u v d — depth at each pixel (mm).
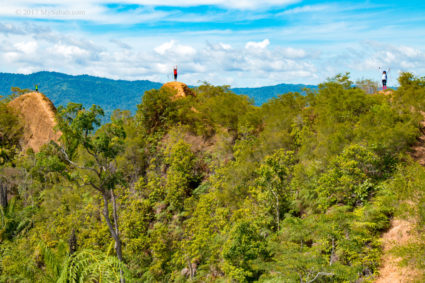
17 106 78375
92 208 43500
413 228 19922
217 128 51844
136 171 51156
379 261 21953
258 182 34625
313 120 45344
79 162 46031
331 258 22359
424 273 17922
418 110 34094
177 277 35281
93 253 6695
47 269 11234
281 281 20719
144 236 39594
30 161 61844
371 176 29000
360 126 33156
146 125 58656
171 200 44281
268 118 49031
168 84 69312
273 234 29438
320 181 29969
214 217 34875
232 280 26406
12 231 52000
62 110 31891
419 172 20844
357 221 23812
